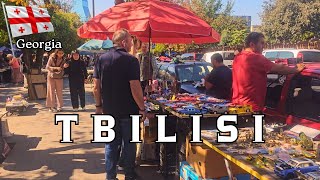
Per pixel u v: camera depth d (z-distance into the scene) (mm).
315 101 4316
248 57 4582
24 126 8680
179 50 32094
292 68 4512
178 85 9156
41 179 5285
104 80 4684
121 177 5301
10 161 6055
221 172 4074
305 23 39781
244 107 4535
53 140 7355
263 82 4602
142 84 7402
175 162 5324
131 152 4863
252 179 3881
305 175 2615
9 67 20984
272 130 4109
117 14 5523
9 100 10828
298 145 3551
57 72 10586
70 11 36281
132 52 6711
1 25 13391
